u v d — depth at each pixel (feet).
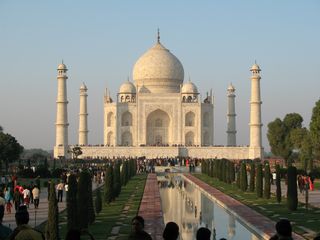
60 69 606.55
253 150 610.24
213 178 434.30
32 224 181.06
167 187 368.27
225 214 226.58
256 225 180.14
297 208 226.17
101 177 388.78
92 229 169.68
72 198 153.38
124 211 219.61
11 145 476.95
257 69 611.88
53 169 411.34
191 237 169.58
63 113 606.55
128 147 617.62
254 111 612.70
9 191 215.51
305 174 322.14
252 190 312.91
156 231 167.63
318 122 428.97
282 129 619.67
